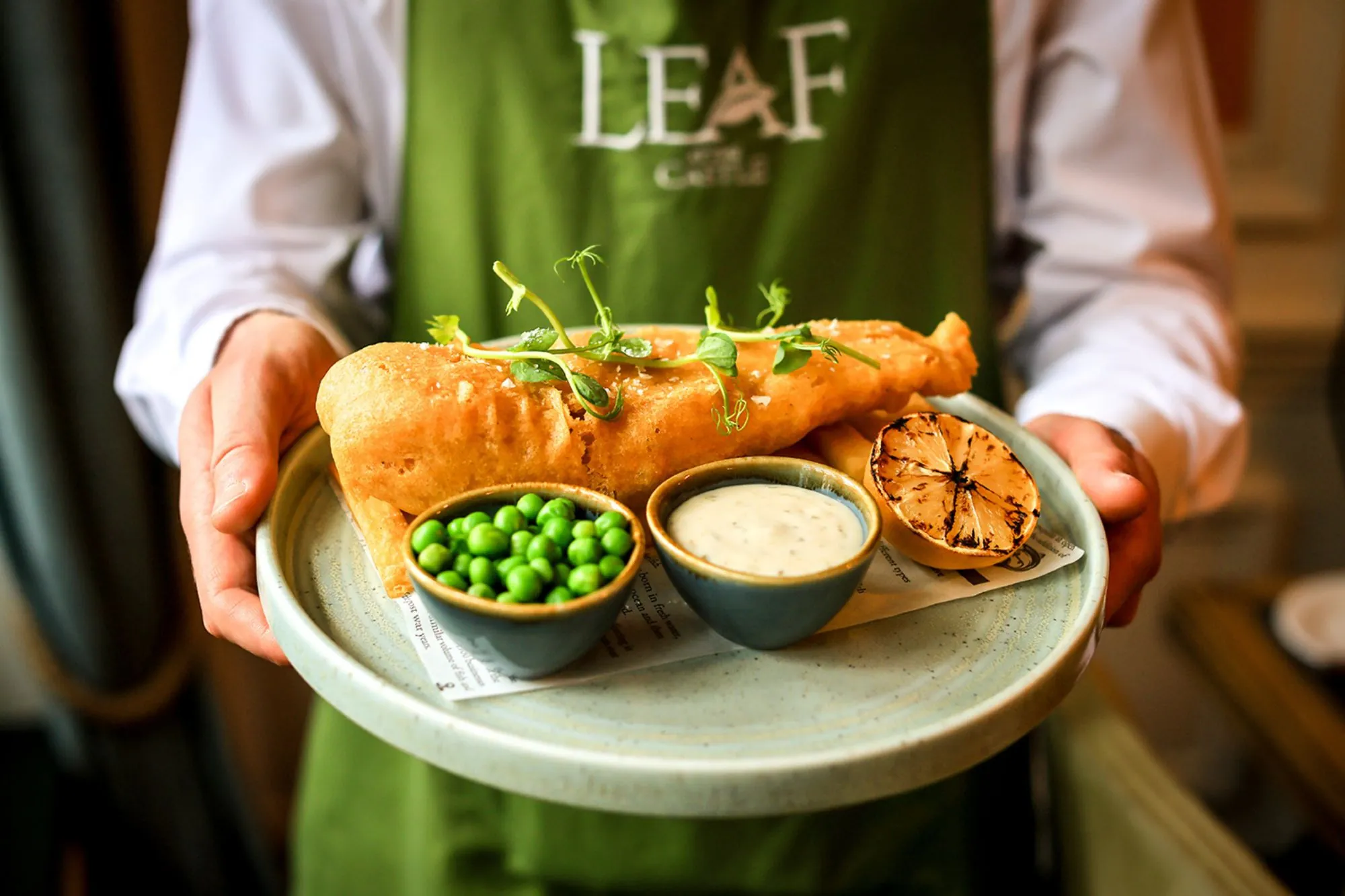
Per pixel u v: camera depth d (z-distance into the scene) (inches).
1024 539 17.1
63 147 26.7
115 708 31.8
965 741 14.3
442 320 18.3
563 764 13.9
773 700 15.3
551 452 17.0
